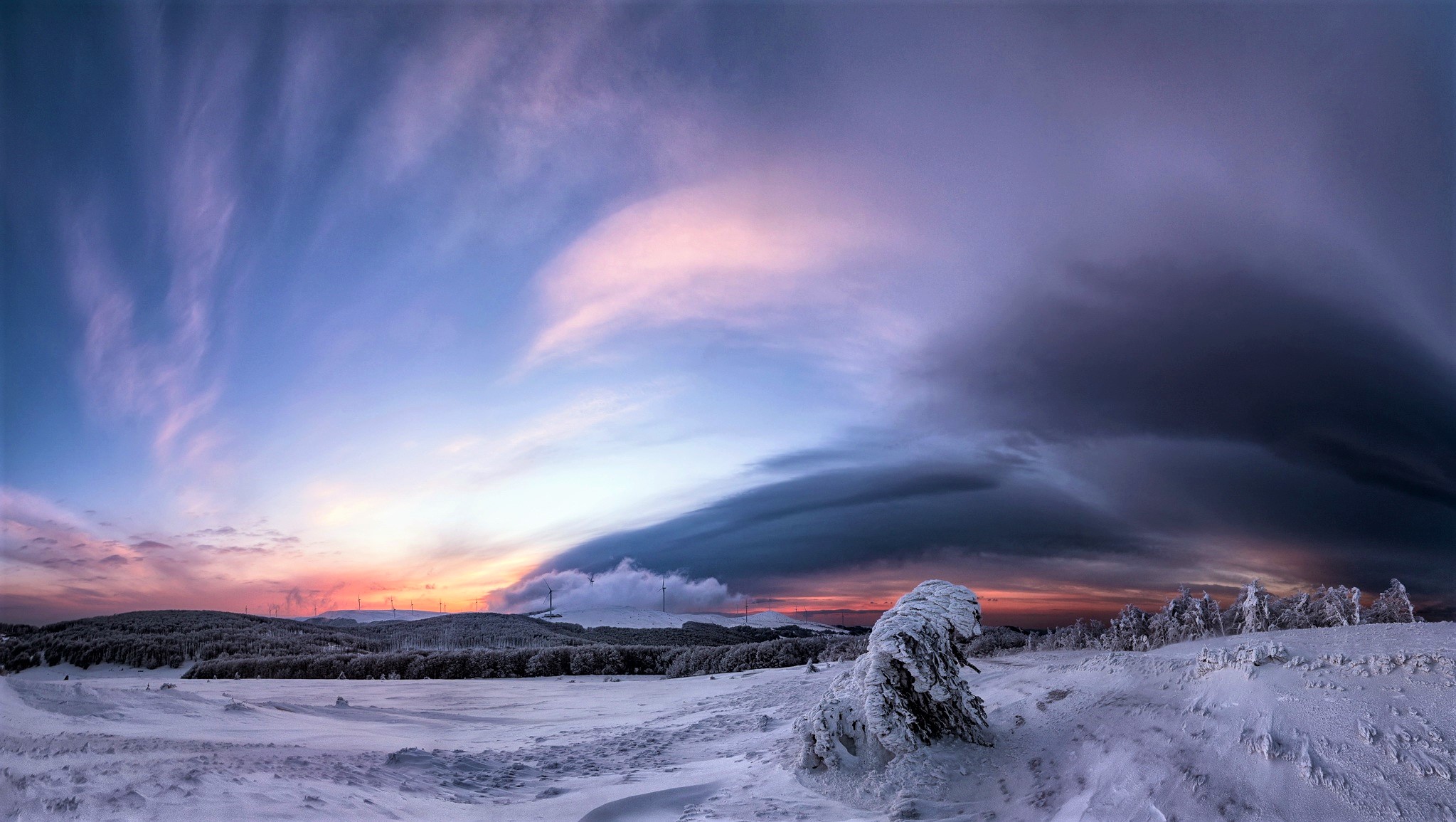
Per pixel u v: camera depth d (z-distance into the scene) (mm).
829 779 8383
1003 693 11180
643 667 38750
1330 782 4941
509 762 11930
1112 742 6707
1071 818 5816
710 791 8742
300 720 18750
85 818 6957
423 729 17828
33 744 11359
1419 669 5637
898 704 8492
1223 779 5379
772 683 21172
